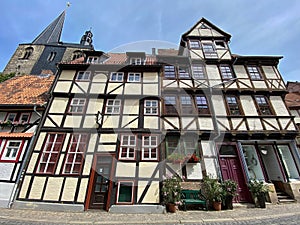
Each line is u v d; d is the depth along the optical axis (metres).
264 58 11.36
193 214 6.42
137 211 6.84
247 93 10.34
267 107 10.04
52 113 8.97
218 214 6.34
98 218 6.00
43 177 7.46
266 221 5.43
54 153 8.00
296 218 5.62
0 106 9.08
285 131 9.04
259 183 7.78
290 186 8.26
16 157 7.82
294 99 13.72
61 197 7.14
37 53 31.58
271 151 9.52
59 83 10.02
